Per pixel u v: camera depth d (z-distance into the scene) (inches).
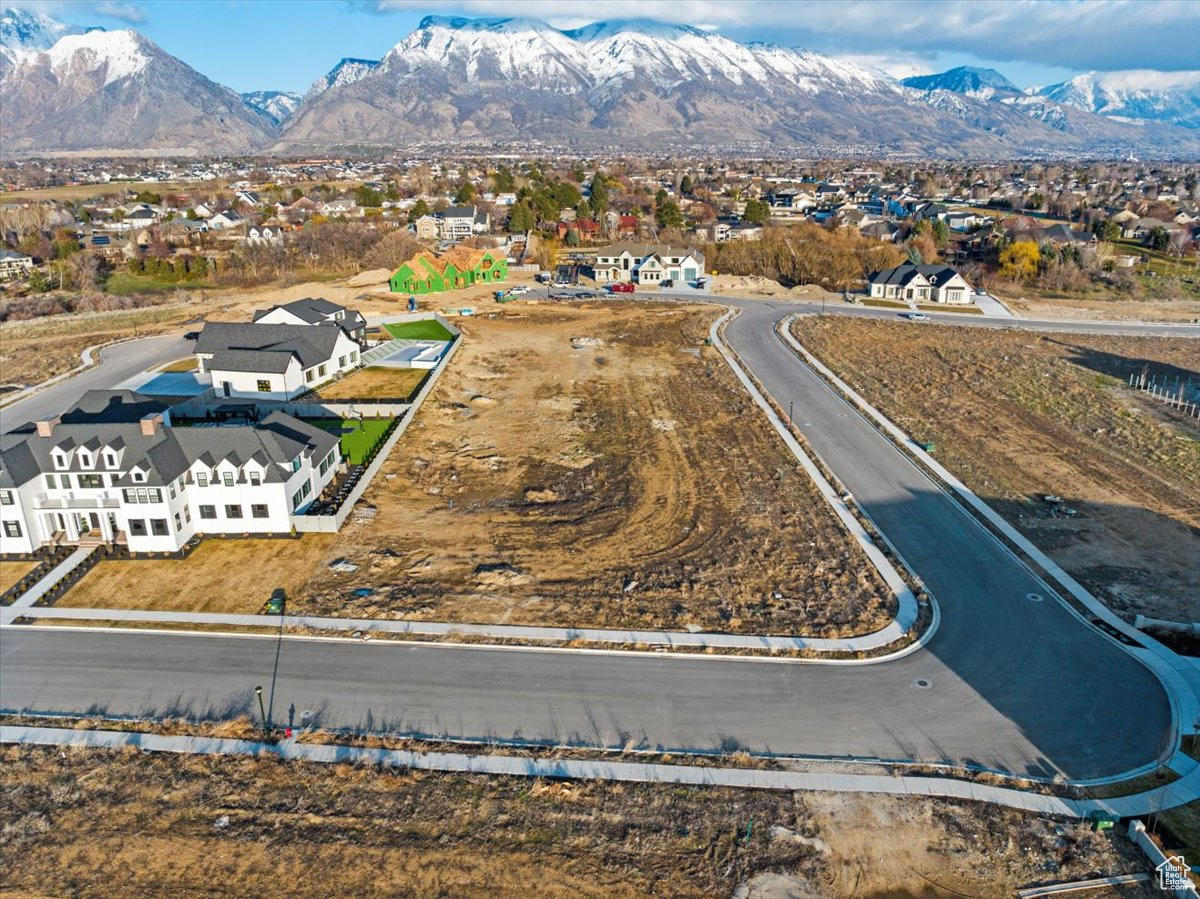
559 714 1299.2
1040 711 1316.4
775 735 1256.8
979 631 1526.8
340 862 1035.3
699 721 1284.4
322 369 2982.3
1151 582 1702.8
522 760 1203.9
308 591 1643.7
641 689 1357.0
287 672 1400.1
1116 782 1170.6
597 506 2043.6
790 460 2333.9
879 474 2244.1
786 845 1064.8
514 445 2443.4
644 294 4758.9
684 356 3417.8
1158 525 1962.4
